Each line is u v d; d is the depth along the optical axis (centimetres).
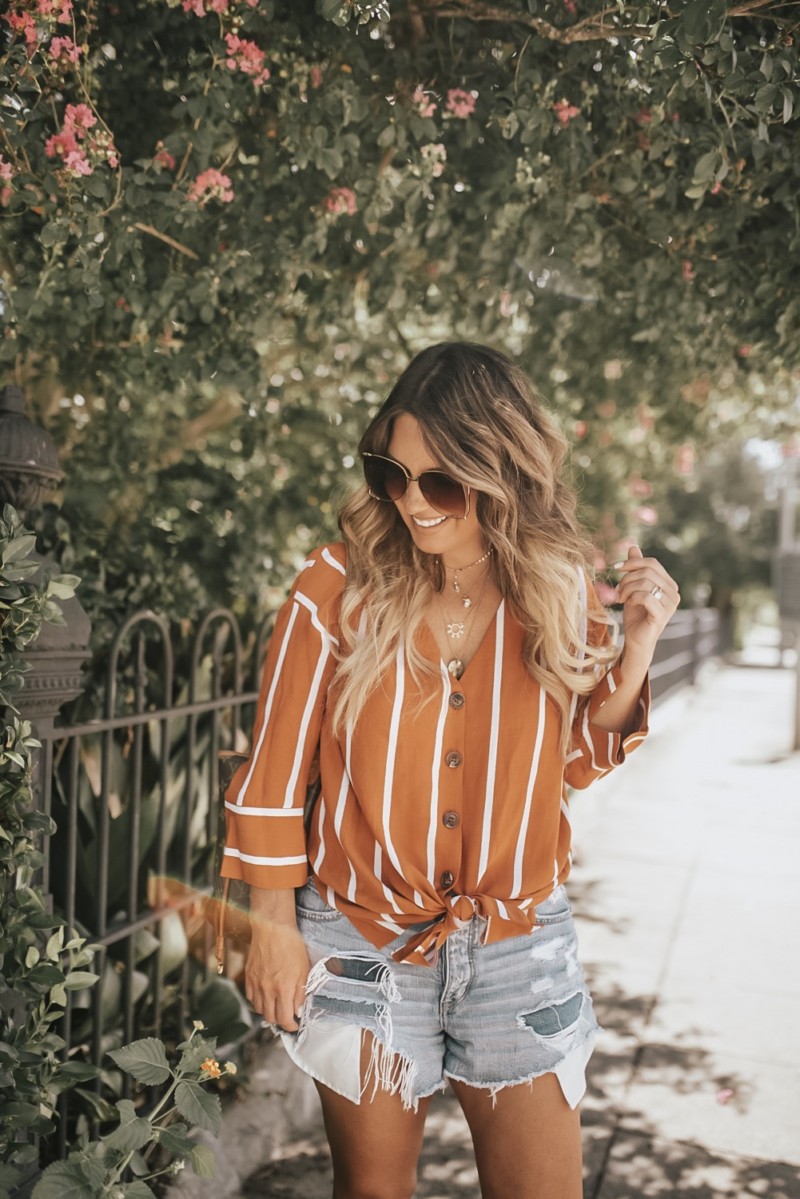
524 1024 168
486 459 166
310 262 309
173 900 299
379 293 336
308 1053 172
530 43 269
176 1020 327
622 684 173
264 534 406
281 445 437
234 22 239
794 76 207
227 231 291
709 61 201
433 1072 173
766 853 621
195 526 393
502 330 388
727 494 2738
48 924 196
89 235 234
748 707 1418
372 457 170
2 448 215
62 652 218
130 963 273
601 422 537
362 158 293
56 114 248
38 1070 198
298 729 171
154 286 293
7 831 197
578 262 317
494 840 168
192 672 303
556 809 174
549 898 178
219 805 189
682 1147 295
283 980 172
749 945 460
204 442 424
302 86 267
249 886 183
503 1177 172
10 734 191
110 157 231
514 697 171
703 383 467
